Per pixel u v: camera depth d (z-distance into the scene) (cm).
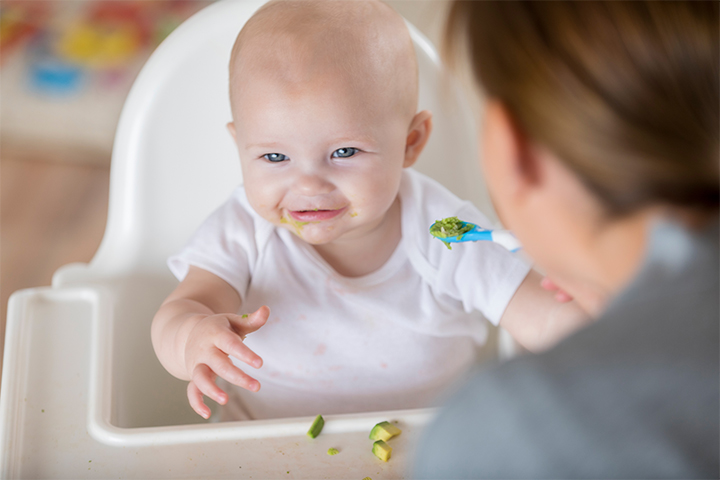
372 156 71
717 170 30
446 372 88
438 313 85
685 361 29
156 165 96
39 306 78
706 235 31
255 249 83
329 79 68
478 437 31
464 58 37
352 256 85
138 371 85
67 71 211
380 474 58
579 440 29
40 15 226
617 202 32
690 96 29
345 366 85
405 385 86
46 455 60
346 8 72
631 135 30
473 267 83
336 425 62
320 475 57
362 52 70
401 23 75
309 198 71
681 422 28
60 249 180
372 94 70
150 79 95
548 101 31
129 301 90
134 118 95
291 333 84
